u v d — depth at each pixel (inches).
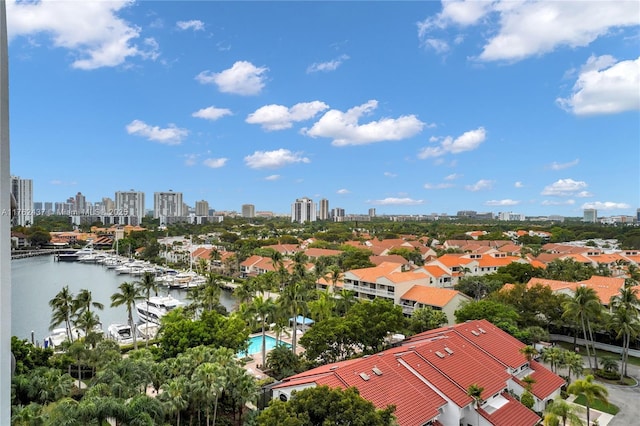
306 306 2391.7
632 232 7352.4
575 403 1811.0
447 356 1727.4
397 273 3528.5
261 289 3457.2
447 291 3085.6
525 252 5812.0
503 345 1994.3
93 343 1978.3
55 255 7736.2
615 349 2508.6
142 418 1198.9
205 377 1398.9
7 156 187.3
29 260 7308.1
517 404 1568.7
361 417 999.6
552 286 3043.8
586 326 2475.4
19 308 3801.7
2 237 180.7
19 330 3120.1
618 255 5364.2
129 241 7687.0
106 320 3437.5
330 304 2731.3
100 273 5989.2
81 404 1178.6
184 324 2054.6
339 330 2020.2
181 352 1951.3
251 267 5300.2
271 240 7401.6
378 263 4707.2
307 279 3590.1
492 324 2268.7
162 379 1581.0
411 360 1628.9
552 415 1421.0
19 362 1701.5
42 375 1654.8
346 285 3703.3
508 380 1720.0
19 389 1530.5
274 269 4628.4
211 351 1717.5
